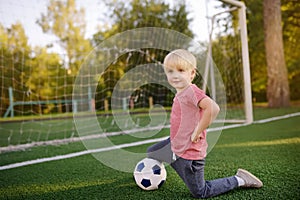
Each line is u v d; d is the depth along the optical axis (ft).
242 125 19.49
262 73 43.14
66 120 30.30
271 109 31.50
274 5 33.47
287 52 42.80
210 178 7.67
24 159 11.67
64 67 35.32
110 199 6.49
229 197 6.19
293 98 42.73
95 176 8.54
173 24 37.32
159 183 6.95
